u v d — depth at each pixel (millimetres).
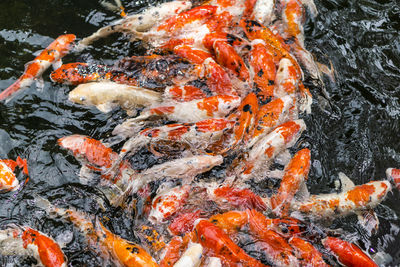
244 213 4684
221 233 4574
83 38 5293
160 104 5000
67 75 5066
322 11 5496
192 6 5434
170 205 4727
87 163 4867
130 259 4535
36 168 4863
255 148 4895
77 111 5035
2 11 5391
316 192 4848
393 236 4754
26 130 4969
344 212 4785
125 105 5035
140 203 4773
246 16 5391
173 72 5121
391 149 5031
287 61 5094
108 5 5457
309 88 5172
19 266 4598
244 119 4891
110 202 4777
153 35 5293
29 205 4766
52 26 5352
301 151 4871
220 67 5066
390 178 4902
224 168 4883
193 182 4828
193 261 4477
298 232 4680
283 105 4957
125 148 4902
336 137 5043
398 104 5168
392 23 5484
